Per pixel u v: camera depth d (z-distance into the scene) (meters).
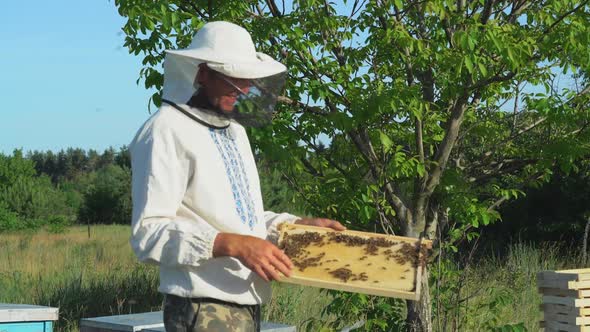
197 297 2.52
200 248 2.38
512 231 15.12
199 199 2.54
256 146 5.51
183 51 2.57
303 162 6.02
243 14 5.59
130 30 5.19
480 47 5.08
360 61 5.75
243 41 2.65
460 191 6.00
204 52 2.56
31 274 12.15
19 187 38.31
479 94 6.14
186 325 2.52
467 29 5.17
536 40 5.40
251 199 2.70
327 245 2.74
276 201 16.09
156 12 4.96
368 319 5.77
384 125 6.00
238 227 2.58
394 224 6.04
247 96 2.62
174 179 2.49
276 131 5.67
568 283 3.78
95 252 16.62
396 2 5.14
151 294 10.31
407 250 2.70
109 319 4.78
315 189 6.08
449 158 6.47
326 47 5.51
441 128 6.09
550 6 5.47
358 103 5.24
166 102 2.61
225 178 2.59
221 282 2.53
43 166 106.88
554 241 14.59
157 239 2.41
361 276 2.64
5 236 28.22
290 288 9.06
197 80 2.62
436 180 5.82
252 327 2.66
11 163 42.91
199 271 2.51
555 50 5.44
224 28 2.64
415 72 6.09
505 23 5.70
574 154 5.93
